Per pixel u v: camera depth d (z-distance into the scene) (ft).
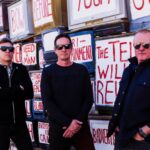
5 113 14.82
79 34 17.30
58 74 13.88
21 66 15.46
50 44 18.86
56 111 13.64
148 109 11.02
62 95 13.82
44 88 13.89
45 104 13.82
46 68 14.10
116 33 15.80
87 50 16.94
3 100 14.79
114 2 15.43
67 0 17.92
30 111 20.97
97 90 16.43
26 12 20.93
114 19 15.57
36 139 20.83
